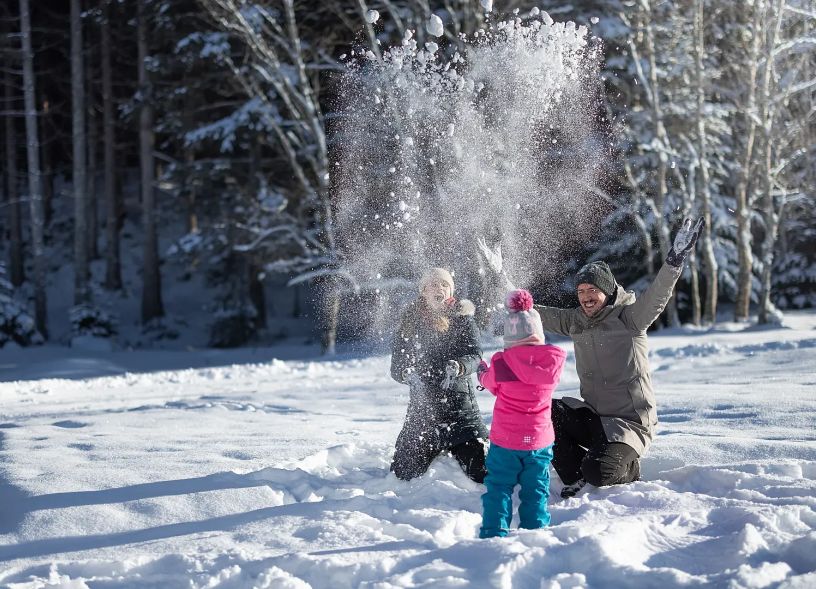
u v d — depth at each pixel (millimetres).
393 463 4773
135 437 6168
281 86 20609
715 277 20203
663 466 4680
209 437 6105
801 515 3596
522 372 3822
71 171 44750
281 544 3582
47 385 13086
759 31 18688
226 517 4043
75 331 27375
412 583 3021
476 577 3025
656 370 10328
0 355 22703
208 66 23922
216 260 28969
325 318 21484
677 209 21781
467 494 4332
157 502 4191
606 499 4113
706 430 5480
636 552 3285
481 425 4773
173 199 36188
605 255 21391
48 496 4355
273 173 27375
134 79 38000
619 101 21844
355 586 3121
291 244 24328
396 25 21938
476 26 19531
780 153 20125
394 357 4785
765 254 18688
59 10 38875
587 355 4730
